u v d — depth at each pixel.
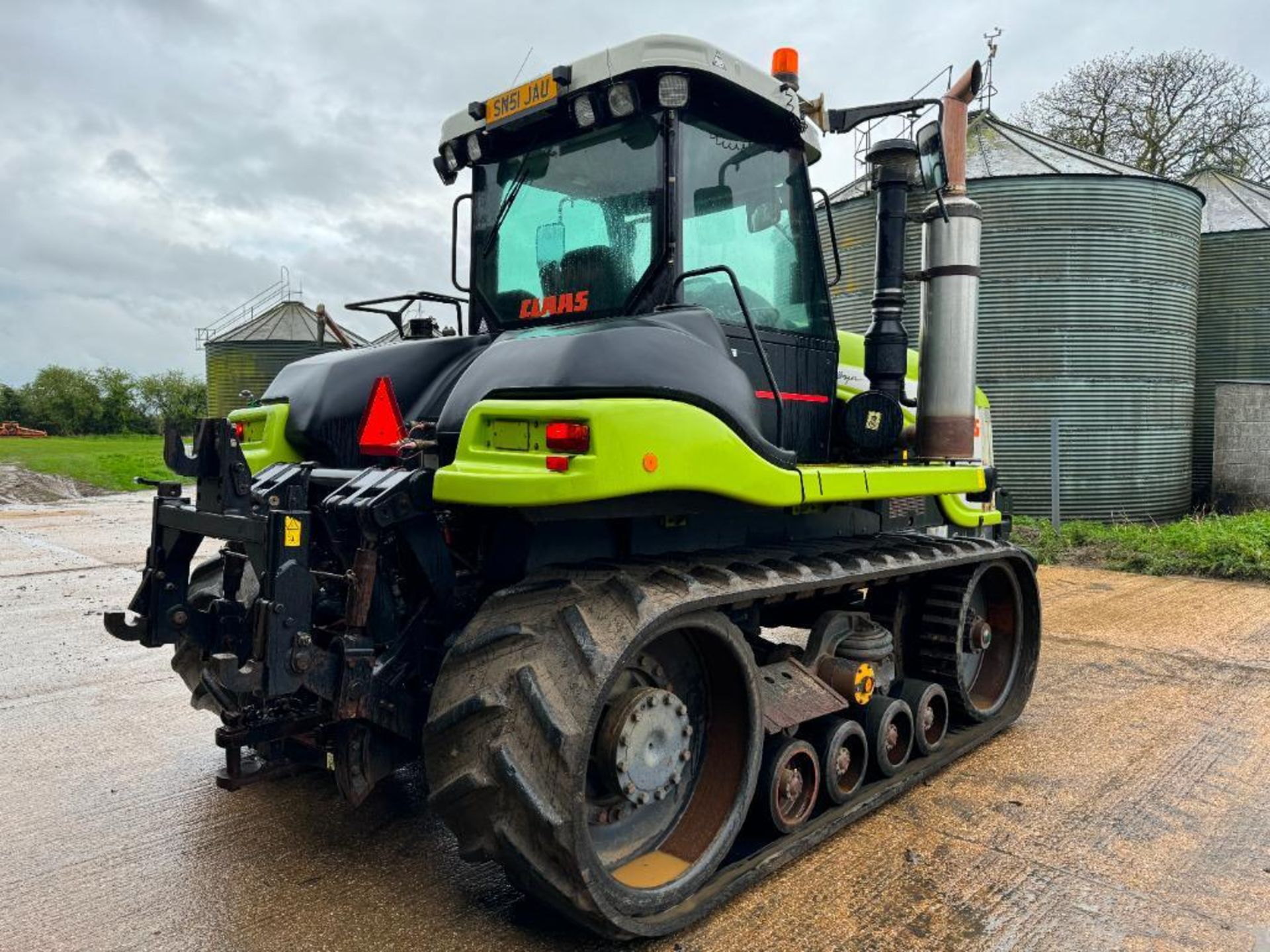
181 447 2.81
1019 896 2.93
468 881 2.99
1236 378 14.07
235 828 3.36
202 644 2.83
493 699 2.42
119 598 7.39
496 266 3.74
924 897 2.92
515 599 2.66
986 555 4.26
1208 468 14.24
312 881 2.98
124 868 3.06
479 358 2.95
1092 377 11.59
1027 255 11.51
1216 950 2.63
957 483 4.09
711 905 2.76
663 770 2.74
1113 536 10.41
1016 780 3.90
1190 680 5.39
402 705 2.77
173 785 3.75
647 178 3.18
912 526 4.55
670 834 2.97
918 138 4.09
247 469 2.74
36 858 3.13
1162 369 11.95
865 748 3.57
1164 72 24.91
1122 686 5.29
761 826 3.20
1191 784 3.85
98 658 5.62
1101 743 4.35
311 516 2.79
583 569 2.80
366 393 3.49
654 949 2.62
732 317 3.38
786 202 3.71
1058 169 11.72
